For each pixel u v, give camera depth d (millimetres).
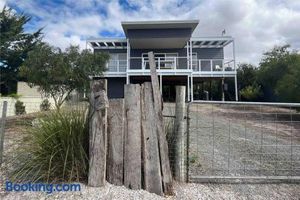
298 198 2453
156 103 2588
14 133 3645
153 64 2682
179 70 14656
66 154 2488
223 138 5520
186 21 14734
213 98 19719
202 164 3467
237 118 8539
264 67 14430
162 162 2512
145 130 2570
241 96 18406
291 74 11086
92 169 2484
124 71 16859
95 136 2510
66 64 7762
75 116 2779
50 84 7875
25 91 15430
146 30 15516
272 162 3674
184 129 2811
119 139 2578
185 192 2502
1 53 20344
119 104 2617
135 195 2357
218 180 2824
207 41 16656
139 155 2529
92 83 2604
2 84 20781
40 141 2654
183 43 16766
